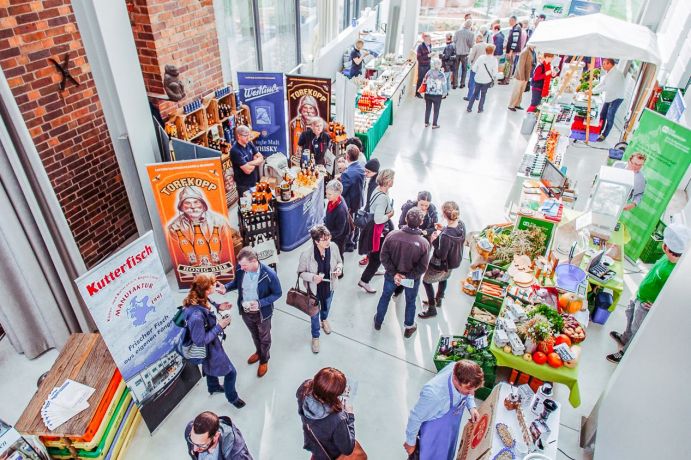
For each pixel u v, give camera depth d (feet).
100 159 17.75
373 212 16.40
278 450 12.62
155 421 12.81
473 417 10.89
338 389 8.55
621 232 18.56
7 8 13.44
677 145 18.15
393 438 13.06
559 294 14.89
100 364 12.19
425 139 30.89
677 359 8.30
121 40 14.71
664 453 7.47
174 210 16.21
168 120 19.89
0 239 12.80
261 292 12.81
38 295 13.85
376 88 32.19
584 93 32.53
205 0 20.68
